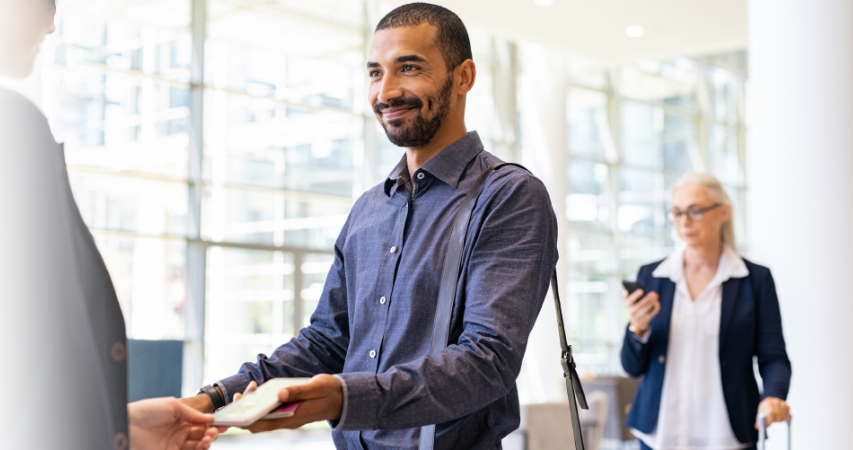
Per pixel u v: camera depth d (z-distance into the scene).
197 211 10.16
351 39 11.52
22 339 0.98
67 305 1.01
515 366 1.41
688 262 3.02
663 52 11.23
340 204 11.47
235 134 10.56
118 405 1.03
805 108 4.17
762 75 4.38
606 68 14.81
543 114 12.10
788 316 4.10
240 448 9.42
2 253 0.98
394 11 1.63
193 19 10.20
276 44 10.91
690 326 2.92
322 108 11.34
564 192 12.09
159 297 9.93
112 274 1.08
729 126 16.77
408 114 1.58
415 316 1.55
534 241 1.50
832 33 4.14
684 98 16.05
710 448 2.87
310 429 11.14
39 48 1.08
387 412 1.26
